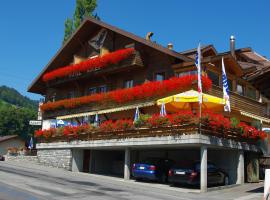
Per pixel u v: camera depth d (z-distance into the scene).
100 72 33.12
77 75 35.75
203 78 25.39
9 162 38.34
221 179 22.75
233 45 37.62
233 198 17.70
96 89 36.09
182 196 17.94
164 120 21.78
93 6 47.12
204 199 17.08
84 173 28.91
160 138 21.98
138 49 31.80
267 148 25.98
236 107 28.83
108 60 31.81
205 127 20.58
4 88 164.12
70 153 30.61
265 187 14.59
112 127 25.45
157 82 27.73
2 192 15.39
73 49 38.66
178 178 21.30
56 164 32.34
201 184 20.12
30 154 42.94
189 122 20.48
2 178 20.55
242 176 23.97
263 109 32.59
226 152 24.61
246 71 30.12
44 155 34.41
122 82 33.03
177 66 27.97
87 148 29.17
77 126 29.61
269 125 33.41
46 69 40.28
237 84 30.92
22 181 19.62
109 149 28.92
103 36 35.38
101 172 30.44
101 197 15.41
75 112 35.41
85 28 36.34
